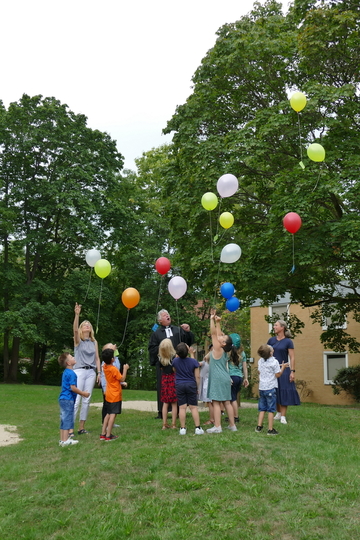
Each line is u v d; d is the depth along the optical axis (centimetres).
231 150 1459
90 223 2606
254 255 1393
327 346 1911
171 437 707
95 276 2797
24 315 2427
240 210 1673
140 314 3033
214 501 494
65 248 2834
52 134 2541
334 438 769
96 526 457
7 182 2619
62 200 2505
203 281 1598
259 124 1448
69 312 2652
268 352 742
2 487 565
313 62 1407
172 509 480
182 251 1777
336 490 512
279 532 436
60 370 3244
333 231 1256
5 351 2723
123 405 1348
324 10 1334
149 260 2812
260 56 1534
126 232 2834
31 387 2077
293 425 830
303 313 2656
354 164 1247
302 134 1409
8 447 781
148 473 564
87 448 690
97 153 2764
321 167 1315
